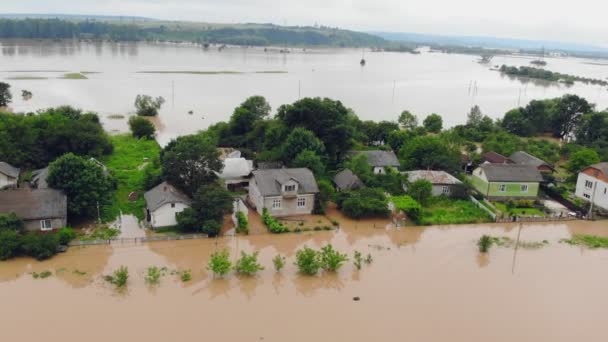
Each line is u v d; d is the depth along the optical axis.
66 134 71.06
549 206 66.06
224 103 138.38
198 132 95.88
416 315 39.62
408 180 67.12
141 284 42.34
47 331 35.47
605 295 44.00
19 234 46.59
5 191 49.97
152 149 84.25
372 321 38.56
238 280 43.78
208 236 51.84
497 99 177.62
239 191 66.38
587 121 103.19
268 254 48.97
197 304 39.84
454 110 148.62
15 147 66.12
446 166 73.94
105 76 185.00
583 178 67.81
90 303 39.22
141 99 118.88
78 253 46.97
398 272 46.62
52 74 180.75
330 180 68.31
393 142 89.31
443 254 50.94
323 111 75.44
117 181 63.56
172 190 55.12
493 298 42.62
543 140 104.69
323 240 53.00
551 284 45.56
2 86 117.25
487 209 62.22
